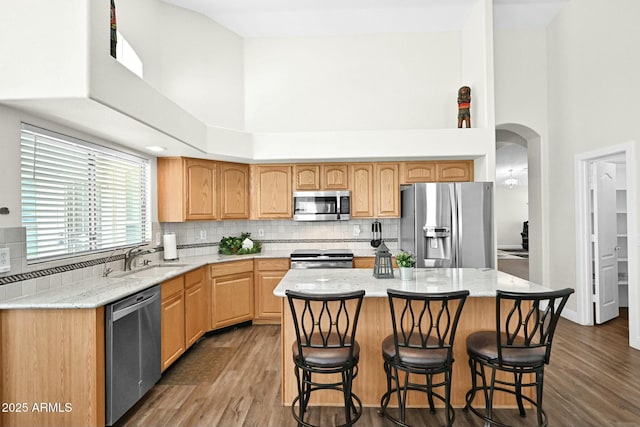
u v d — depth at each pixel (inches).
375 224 183.6
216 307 148.0
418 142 157.2
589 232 157.2
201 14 162.6
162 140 118.1
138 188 139.5
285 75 182.1
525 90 179.5
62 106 80.6
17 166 83.7
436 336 93.1
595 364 116.4
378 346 94.2
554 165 174.6
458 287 88.2
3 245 79.6
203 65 163.5
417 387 79.8
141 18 135.6
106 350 81.4
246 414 90.0
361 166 171.0
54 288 92.4
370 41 181.2
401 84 180.4
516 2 160.7
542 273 180.7
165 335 109.0
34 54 74.9
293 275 106.3
